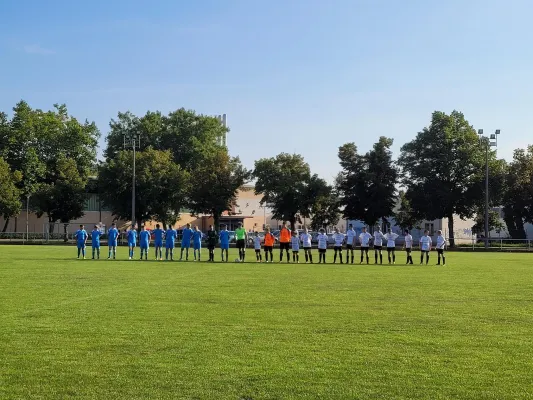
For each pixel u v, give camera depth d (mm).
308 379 8781
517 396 8031
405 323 13242
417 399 7918
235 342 11180
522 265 34812
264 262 37344
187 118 96688
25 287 20328
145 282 22312
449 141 70375
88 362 9719
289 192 76250
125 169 78000
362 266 33875
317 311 14922
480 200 71000
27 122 86250
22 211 90500
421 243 36469
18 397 7992
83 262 34531
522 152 74375
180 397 7988
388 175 75812
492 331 12367
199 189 78688
